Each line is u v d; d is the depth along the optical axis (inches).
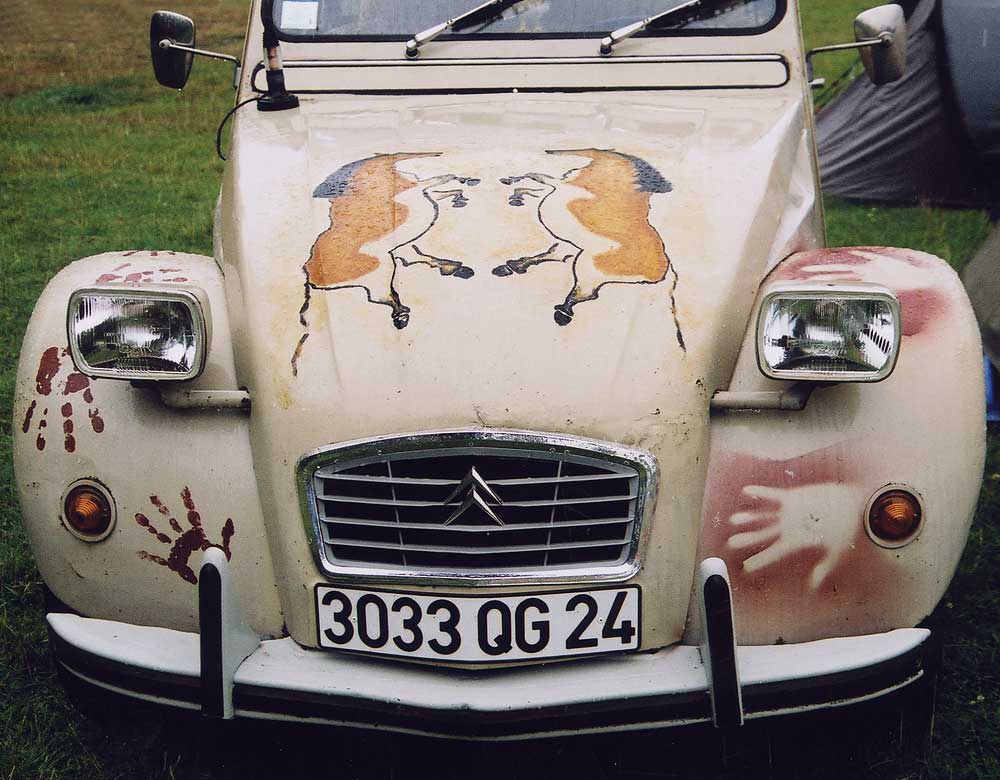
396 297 90.2
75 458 90.1
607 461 82.7
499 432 81.7
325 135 114.7
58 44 611.8
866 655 84.1
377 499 83.7
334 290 91.7
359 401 84.5
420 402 83.7
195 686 85.4
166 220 278.2
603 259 92.9
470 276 91.4
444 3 129.0
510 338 86.4
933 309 90.8
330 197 102.3
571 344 86.1
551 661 84.2
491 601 83.0
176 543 88.6
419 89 124.5
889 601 86.1
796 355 83.6
